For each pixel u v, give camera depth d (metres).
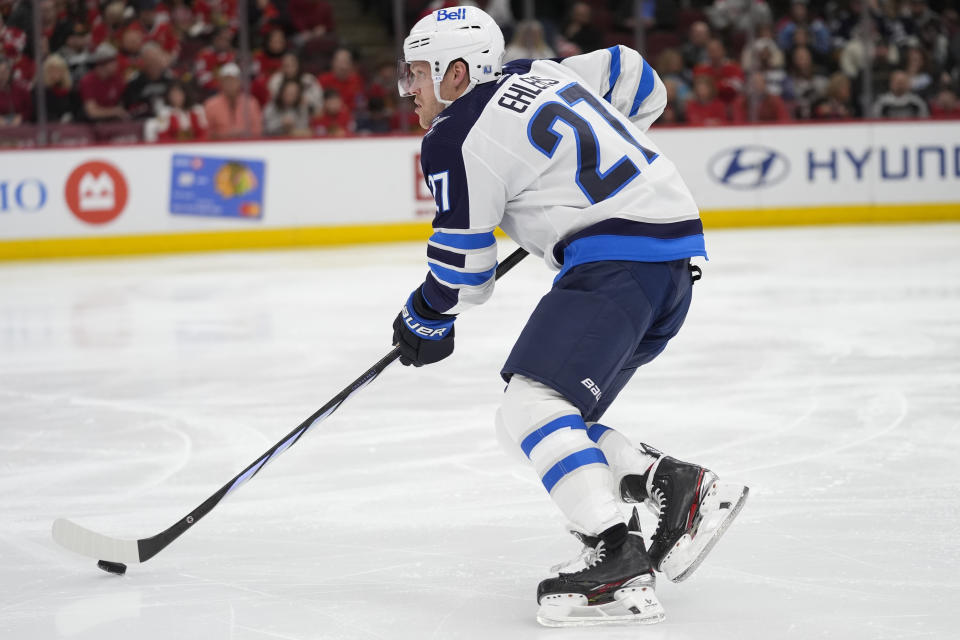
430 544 10.13
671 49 43.44
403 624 8.23
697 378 17.11
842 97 43.44
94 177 38.91
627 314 8.07
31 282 32.44
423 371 18.33
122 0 39.56
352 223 40.75
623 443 8.70
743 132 42.38
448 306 8.59
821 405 15.16
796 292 25.95
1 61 39.09
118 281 32.12
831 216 42.78
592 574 8.01
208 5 40.28
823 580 8.80
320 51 42.28
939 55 43.91
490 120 8.18
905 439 13.25
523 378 8.20
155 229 39.50
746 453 12.84
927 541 9.67
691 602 8.45
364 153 40.62
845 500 10.95
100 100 39.62
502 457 13.09
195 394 17.23
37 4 38.81
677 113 43.12
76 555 10.20
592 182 8.15
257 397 16.88
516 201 8.36
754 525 10.27
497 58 8.52
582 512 7.95
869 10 43.31
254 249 40.19
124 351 21.17
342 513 11.17
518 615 8.35
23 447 14.34
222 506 11.57
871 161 42.75
